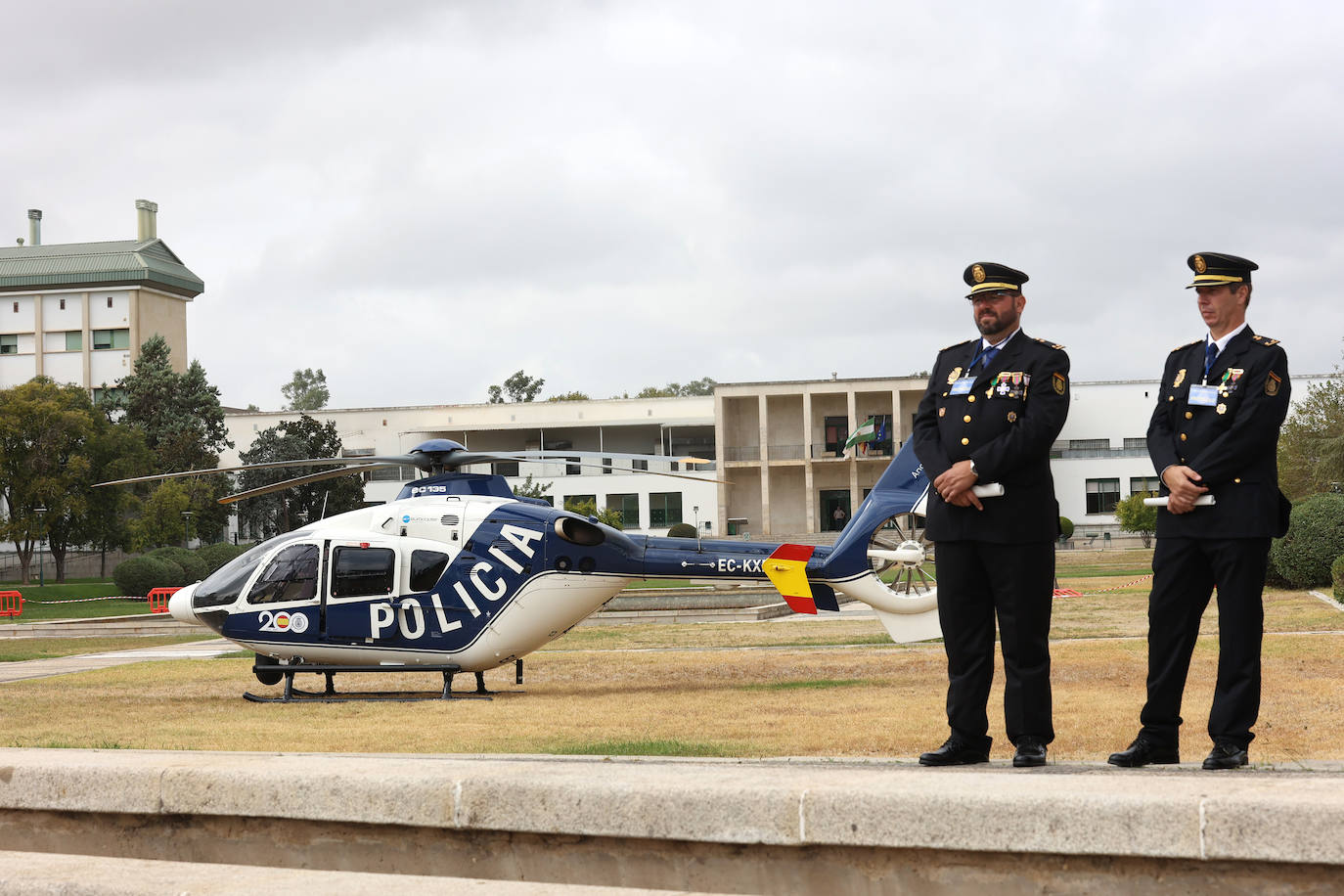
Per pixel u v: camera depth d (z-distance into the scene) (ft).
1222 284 19.94
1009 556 19.85
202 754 19.86
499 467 254.68
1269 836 12.92
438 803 16.10
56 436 173.78
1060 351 20.35
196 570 154.61
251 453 221.46
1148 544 209.46
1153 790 13.93
